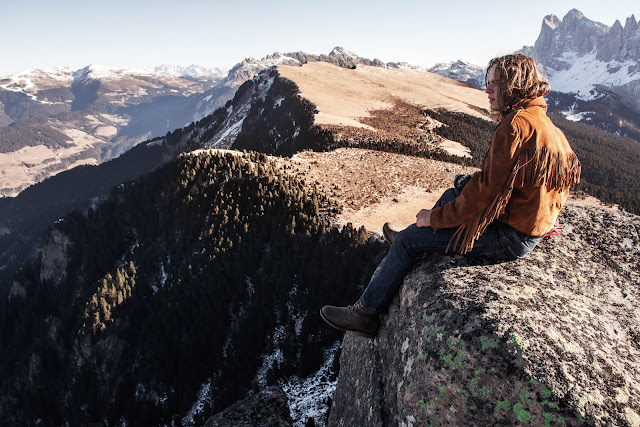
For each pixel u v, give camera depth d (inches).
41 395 1982.0
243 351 1601.9
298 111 4751.5
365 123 4534.9
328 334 1573.6
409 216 1968.5
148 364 1800.0
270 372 1501.0
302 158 2704.2
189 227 2289.6
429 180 2431.1
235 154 2640.3
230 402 1512.1
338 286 1572.3
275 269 1815.9
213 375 1724.9
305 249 1770.4
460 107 6599.4
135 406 1712.6
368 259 1641.2
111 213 2979.8
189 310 1857.8
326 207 2030.0
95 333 1969.7
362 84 7086.6
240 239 1951.3
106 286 2110.0
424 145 4133.9
